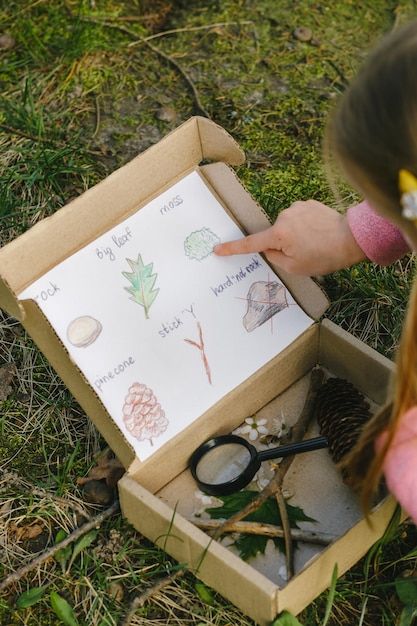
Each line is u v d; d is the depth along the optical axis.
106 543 1.62
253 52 2.54
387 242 1.57
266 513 1.56
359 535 1.44
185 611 1.53
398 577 1.56
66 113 2.37
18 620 1.54
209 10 2.67
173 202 1.63
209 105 2.41
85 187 2.19
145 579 1.57
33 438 1.79
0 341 1.93
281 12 2.64
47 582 1.58
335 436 1.58
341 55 2.52
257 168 2.25
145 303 1.58
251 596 1.38
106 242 1.56
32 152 2.22
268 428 1.69
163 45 2.58
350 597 1.55
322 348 1.71
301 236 1.60
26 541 1.64
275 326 1.65
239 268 1.65
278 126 2.35
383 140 1.08
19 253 1.45
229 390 1.60
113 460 1.70
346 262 1.62
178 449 1.57
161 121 2.37
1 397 1.85
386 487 1.50
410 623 1.48
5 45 2.53
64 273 1.52
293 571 1.48
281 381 1.70
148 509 1.46
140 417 1.53
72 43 2.51
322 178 2.21
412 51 1.06
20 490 1.71
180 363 1.58
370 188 1.15
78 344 1.51
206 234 1.64
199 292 1.62
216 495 1.59
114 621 1.52
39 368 1.89
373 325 1.92
